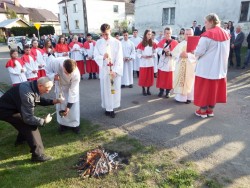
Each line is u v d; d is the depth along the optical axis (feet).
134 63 32.07
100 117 17.78
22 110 10.95
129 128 15.72
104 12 119.55
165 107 19.40
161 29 63.93
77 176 10.96
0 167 11.70
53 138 14.58
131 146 13.39
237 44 32.40
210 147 13.05
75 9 119.85
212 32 14.79
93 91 25.54
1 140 14.51
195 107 19.19
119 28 116.37
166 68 20.94
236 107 18.70
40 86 11.14
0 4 154.30
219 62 15.16
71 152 12.95
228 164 11.51
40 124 11.33
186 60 19.08
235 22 49.85
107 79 16.81
